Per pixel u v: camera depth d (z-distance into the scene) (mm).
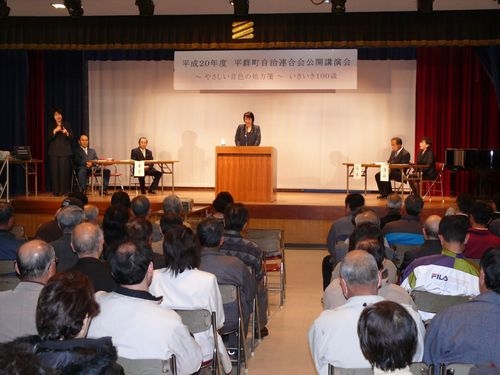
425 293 3242
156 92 12891
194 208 9531
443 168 10555
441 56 12078
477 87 11898
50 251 2777
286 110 12648
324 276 5848
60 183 11055
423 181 10797
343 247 4430
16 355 1239
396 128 12359
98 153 12977
